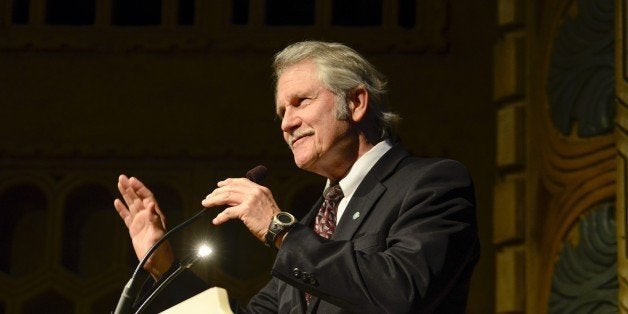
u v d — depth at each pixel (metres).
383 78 6.42
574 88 10.58
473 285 11.86
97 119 12.52
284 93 6.24
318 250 5.48
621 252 9.47
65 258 12.38
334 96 6.18
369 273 5.38
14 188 12.46
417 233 5.59
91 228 12.51
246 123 12.47
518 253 11.46
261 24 12.66
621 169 9.54
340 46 6.33
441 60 12.48
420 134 12.33
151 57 12.62
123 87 12.56
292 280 5.44
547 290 10.78
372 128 6.30
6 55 12.64
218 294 5.11
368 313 5.37
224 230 12.31
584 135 10.34
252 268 12.24
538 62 11.44
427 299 5.40
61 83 12.59
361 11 12.83
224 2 12.70
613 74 10.11
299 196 12.46
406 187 5.92
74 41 12.62
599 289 9.90
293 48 6.34
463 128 12.31
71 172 12.46
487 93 12.35
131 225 6.67
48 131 12.49
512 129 11.69
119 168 12.47
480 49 12.44
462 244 5.65
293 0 12.91
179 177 12.42
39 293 12.19
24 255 12.47
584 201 10.22
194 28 12.65
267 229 5.56
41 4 12.76
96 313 12.23
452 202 5.77
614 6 10.14
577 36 10.66
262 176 6.03
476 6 12.53
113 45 12.60
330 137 6.14
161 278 6.56
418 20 12.59
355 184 6.18
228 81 12.55
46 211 12.47
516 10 11.83
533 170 11.42
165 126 12.49
